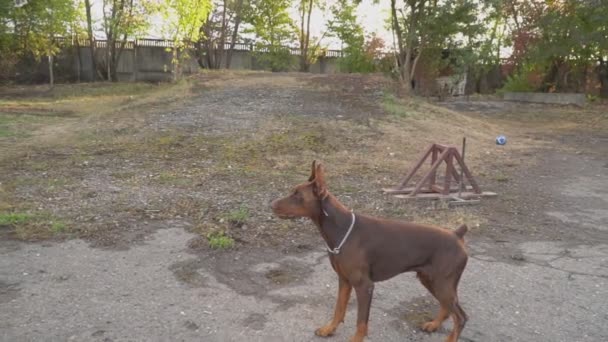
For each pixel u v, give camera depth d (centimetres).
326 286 525
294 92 1798
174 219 707
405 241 394
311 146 1196
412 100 1866
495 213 800
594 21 2336
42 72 3422
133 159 1054
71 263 559
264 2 3597
